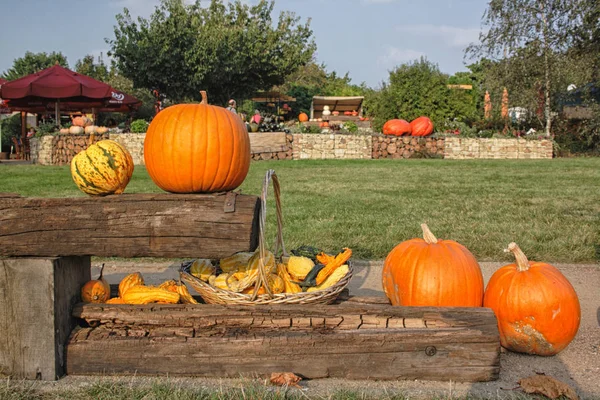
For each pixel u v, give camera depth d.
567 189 10.83
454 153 22.25
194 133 3.09
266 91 35.78
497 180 12.79
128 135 19.72
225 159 3.14
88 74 44.38
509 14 24.38
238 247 2.85
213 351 2.83
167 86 27.77
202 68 26.28
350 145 22.00
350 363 2.82
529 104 24.67
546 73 23.64
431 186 11.48
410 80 28.27
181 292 3.30
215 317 2.92
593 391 2.70
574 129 25.06
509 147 22.19
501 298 3.15
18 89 17.20
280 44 30.03
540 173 14.55
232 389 2.64
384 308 2.94
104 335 2.91
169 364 2.84
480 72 39.50
